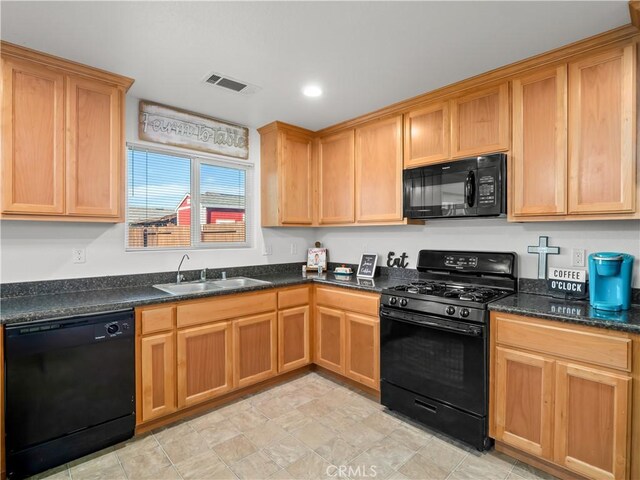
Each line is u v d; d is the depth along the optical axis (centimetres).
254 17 167
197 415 242
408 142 274
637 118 174
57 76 205
